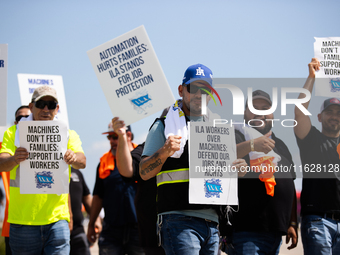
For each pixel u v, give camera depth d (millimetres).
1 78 14180
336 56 14734
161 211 11453
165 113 14180
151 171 11125
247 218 12727
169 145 10844
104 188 18516
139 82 12469
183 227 11141
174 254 11078
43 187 12938
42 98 13578
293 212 15234
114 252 17922
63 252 13328
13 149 13586
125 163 14281
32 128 12992
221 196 11406
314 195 14625
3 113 14102
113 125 13203
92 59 12531
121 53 12500
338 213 14516
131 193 18141
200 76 11742
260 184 12828
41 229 13148
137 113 12492
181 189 11312
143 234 14680
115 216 17969
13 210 13305
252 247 12711
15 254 13305
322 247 14367
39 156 12961
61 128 12992
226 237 13164
